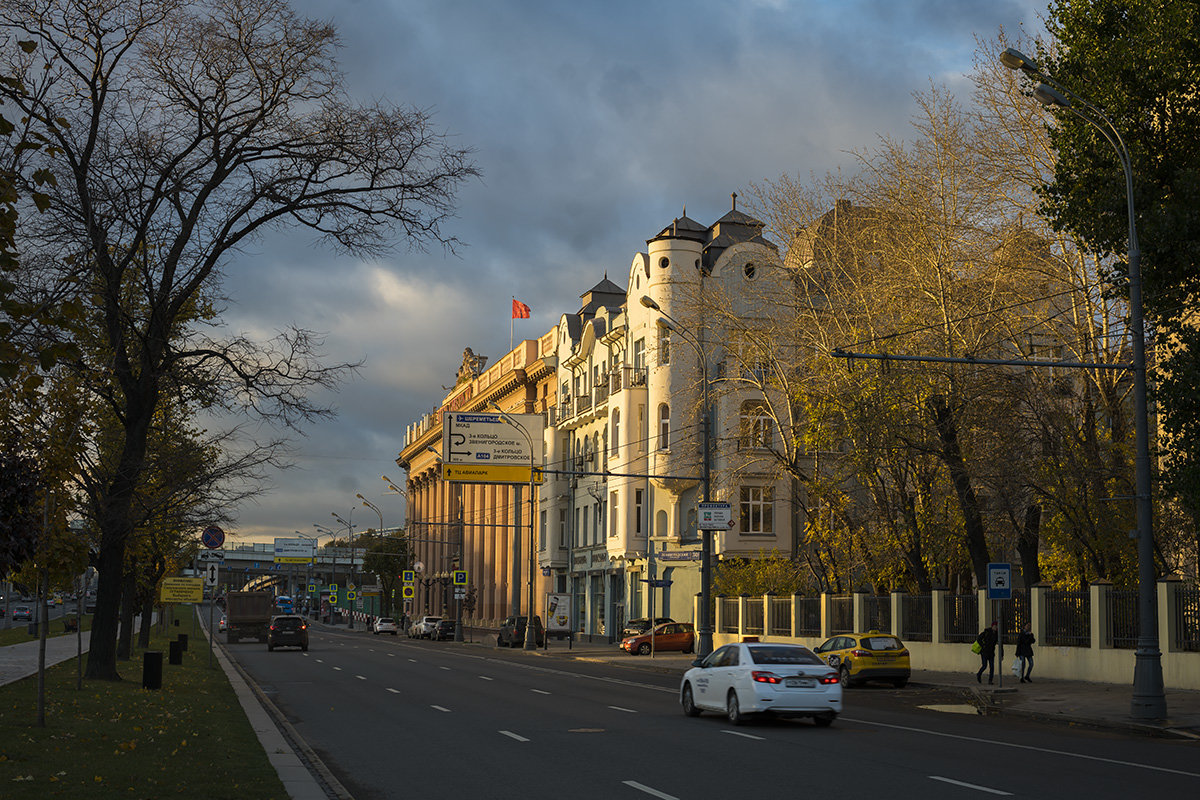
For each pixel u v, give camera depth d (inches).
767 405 1886.1
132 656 1713.8
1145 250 917.2
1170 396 890.7
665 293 2443.4
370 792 529.3
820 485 1633.9
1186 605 1135.0
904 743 730.8
